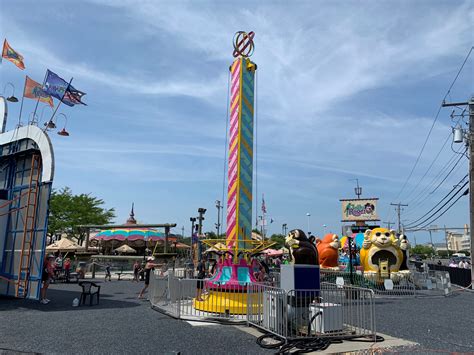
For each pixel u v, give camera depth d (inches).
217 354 258.7
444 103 889.5
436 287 767.1
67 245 1099.9
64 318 384.5
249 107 483.2
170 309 430.3
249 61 491.8
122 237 1235.2
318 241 1052.5
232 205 456.1
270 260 1328.7
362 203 1937.7
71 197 1722.4
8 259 526.9
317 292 327.6
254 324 343.6
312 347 279.3
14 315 401.1
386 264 797.2
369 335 315.9
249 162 471.5
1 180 568.4
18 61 642.8
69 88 618.5
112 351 261.3
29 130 523.8
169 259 1228.5
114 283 857.5
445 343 305.9
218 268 447.2
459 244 5310.0
